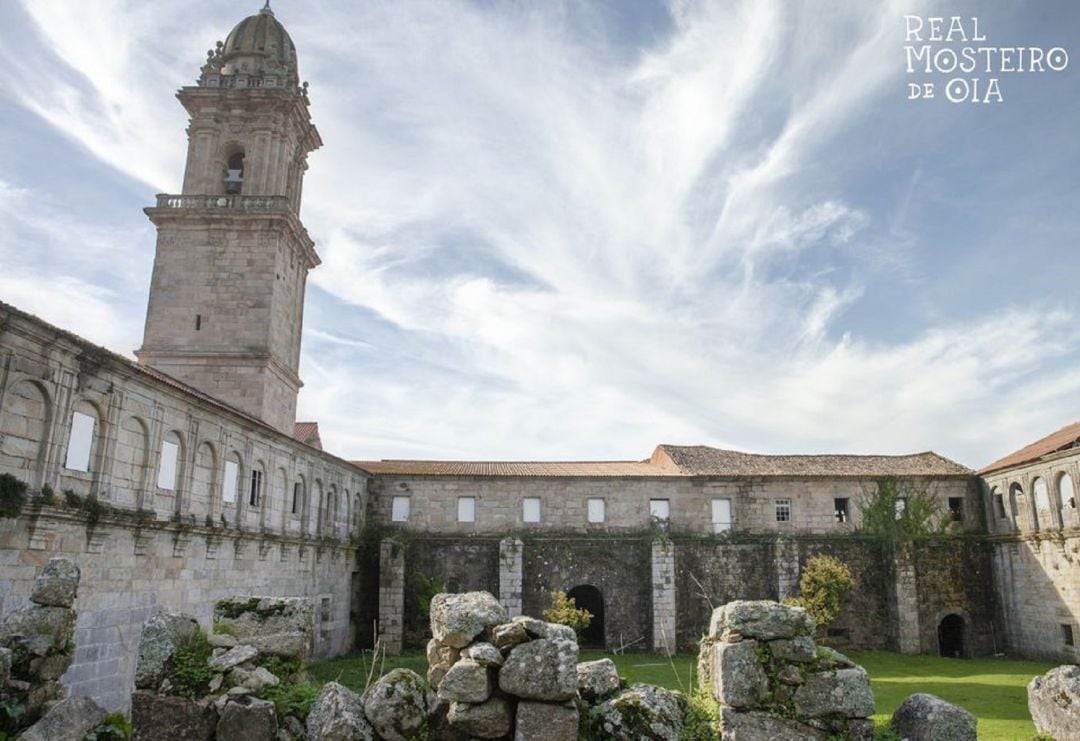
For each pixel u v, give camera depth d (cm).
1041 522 4759
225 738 984
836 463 5756
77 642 2378
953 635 5378
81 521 2419
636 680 3488
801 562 5269
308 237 5147
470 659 1006
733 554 5278
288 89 4928
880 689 3369
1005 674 3984
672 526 5372
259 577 3678
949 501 5466
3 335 2145
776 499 5447
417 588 5119
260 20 5262
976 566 5272
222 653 1074
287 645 1110
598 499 5412
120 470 2648
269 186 4862
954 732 1073
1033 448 5228
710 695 1164
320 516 4500
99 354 2491
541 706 983
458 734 1011
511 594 5006
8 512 2123
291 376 5050
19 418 2208
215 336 4641
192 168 4850
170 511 2961
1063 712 1127
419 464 5759
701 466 5584
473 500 5384
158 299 4688
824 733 1034
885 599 5234
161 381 2816
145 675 1030
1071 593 4447
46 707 1154
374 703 1014
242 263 4731
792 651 1073
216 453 3294
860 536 5312
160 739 991
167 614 1086
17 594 2155
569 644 1014
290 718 1027
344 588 4888
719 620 1146
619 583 5206
